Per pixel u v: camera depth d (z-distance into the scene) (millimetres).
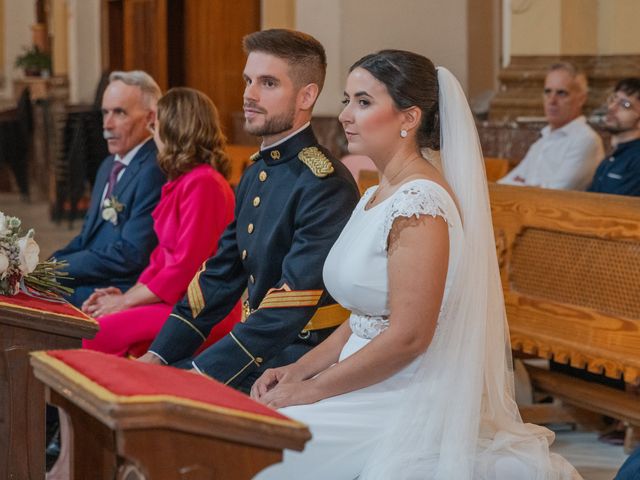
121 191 5422
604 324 4703
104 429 2523
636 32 9359
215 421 2156
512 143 9383
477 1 11359
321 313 3826
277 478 3008
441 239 3029
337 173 3734
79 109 14734
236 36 13445
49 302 3711
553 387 5504
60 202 14523
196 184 4801
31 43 22750
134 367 2438
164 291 4801
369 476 3006
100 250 5398
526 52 9773
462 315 3127
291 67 3770
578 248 4883
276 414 2271
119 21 16609
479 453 3074
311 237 3645
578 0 9547
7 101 22219
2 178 18594
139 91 5469
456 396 3074
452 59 11312
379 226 3125
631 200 4594
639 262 4578
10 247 3631
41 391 3533
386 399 3125
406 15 11109
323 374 3117
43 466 3561
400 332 3014
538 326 5039
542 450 3125
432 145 3227
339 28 10992
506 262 5234
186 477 2188
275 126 3793
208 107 4906
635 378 4551
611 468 4973
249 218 3898
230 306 4082
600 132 8609
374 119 3160
